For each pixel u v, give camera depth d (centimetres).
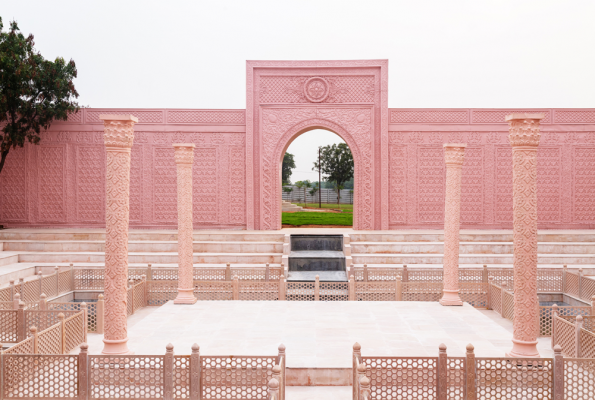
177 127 1306
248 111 1291
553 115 1295
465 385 405
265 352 511
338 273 1027
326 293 816
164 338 567
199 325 627
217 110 1305
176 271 859
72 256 1064
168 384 411
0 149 1238
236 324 632
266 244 1113
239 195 1312
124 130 497
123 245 500
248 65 1288
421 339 563
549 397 409
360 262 1062
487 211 1302
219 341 554
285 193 3631
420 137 1300
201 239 1189
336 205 3234
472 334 586
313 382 466
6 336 580
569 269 905
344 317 673
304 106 1295
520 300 487
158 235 1196
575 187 1300
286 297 826
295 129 1299
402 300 812
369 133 1293
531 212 489
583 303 793
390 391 430
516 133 492
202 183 1312
